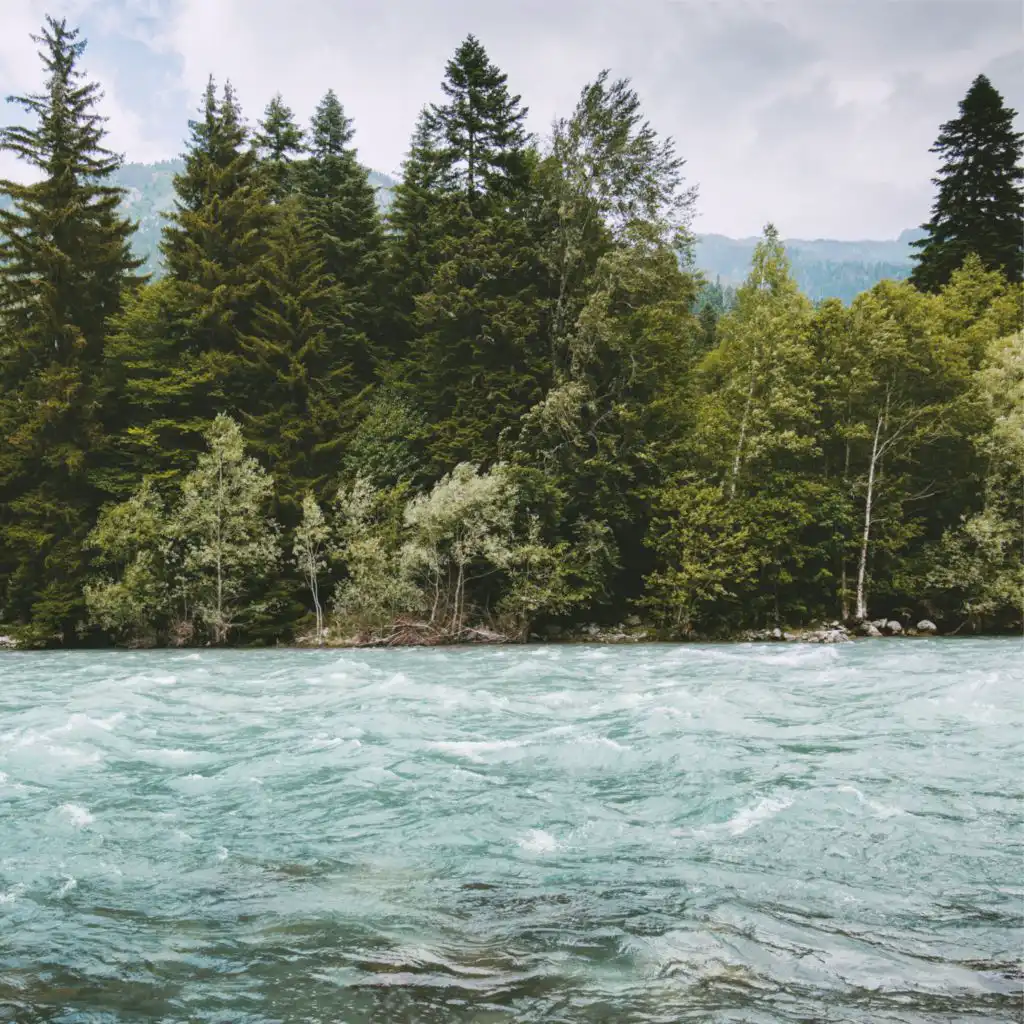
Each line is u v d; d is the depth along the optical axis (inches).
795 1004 142.7
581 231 1437.0
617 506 1314.0
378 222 1811.0
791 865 219.0
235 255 1509.6
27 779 323.3
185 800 291.3
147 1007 144.5
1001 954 163.6
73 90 1480.1
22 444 1307.8
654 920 182.7
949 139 1937.7
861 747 358.0
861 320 1438.2
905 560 1402.6
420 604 1238.3
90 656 1030.4
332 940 173.8
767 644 1128.2
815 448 1407.5
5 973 159.2
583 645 1165.7
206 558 1201.4
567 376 1380.4
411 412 1494.8
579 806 276.4
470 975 155.7
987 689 496.7
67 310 1422.2
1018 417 1336.1
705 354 1929.1
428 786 304.2
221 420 1274.6
